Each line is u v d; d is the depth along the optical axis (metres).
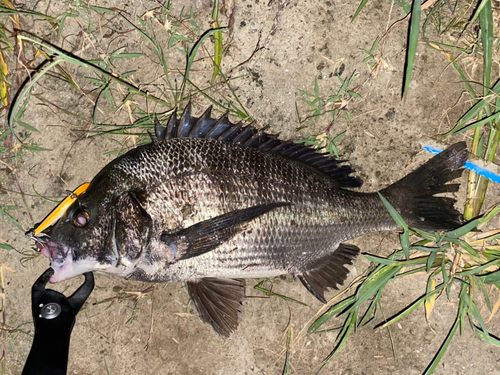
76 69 0.53
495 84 0.51
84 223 0.45
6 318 0.54
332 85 0.53
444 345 0.50
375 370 0.54
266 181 0.46
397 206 0.49
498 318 0.53
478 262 0.51
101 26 0.53
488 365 0.53
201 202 0.45
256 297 0.54
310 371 0.54
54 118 0.53
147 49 0.53
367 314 0.52
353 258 0.51
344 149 0.54
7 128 0.53
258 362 0.54
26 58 0.53
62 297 0.50
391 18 0.53
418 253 0.53
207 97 0.51
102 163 0.54
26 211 0.54
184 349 0.54
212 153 0.46
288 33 0.53
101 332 0.54
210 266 0.46
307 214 0.47
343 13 0.53
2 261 0.54
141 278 0.47
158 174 0.45
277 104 0.54
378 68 0.53
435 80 0.53
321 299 0.50
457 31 0.52
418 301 0.51
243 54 0.54
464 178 0.53
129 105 0.53
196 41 0.53
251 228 0.46
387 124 0.53
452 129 0.52
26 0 0.53
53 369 0.49
